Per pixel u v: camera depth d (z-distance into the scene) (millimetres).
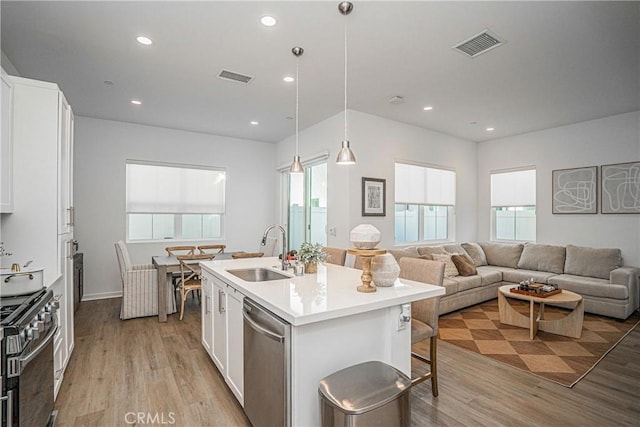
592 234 4891
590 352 3098
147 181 5395
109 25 2512
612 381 2555
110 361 2855
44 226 2369
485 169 6293
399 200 5168
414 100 4129
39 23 2479
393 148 4988
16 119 2293
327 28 2555
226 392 2369
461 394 2369
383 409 1413
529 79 3490
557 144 5293
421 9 2318
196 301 4922
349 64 3166
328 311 1583
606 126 4766
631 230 4535
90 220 4926
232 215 6102
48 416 1895
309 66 3215
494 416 2105
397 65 3189
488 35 2650
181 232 5719
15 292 1840
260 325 1783
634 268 4332
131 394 2338
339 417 1374
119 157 5133
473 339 3434
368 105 4320
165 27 2543
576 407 2209
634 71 3287
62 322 2490
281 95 3979
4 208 2133
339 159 2551
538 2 2236
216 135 5941
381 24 2502
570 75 3385
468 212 6234
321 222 5289
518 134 5777
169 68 3256
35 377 1687
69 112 2859
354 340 1792
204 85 3682
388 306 1815
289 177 6293
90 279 4938
